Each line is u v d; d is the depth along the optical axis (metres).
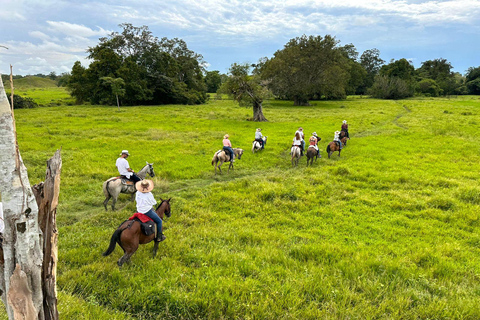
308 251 8.02
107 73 59.28
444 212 11.17
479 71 114.62
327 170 16.69
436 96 100.50
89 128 29.12
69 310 5.09
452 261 7.79
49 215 3.52
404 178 15.00
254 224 10.15
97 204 11.75
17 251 3.20
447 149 22.16
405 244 8.84
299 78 62.88
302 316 5.50
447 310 5.70
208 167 17.34
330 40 62.25
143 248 7.91
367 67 125.00
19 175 3.15
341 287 6.40
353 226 10.00
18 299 3.23
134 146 21.73
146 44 67.88
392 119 40.81
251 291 6.06
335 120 38.84
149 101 67.12
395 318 5.55
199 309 5.65
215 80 114.62
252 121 37.91
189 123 34.62
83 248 7.82
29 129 27.31
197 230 9.30
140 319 5.40
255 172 17.05
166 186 13.84
